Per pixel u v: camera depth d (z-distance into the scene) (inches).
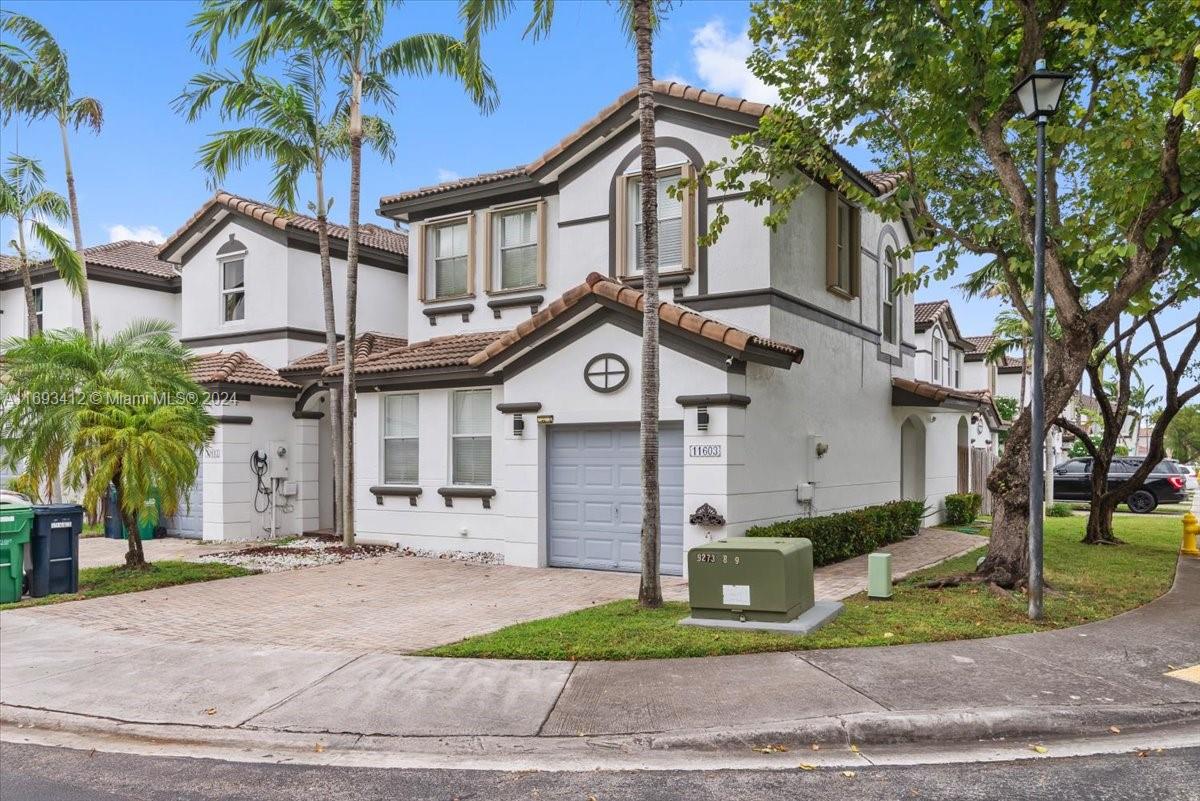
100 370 493.4
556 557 517.0
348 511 596.1
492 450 571.8
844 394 613.3
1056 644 304.8
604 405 490.0
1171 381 613.0
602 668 282.8
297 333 713.6
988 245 434.3
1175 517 916.6
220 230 753.0
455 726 236.4
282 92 613.6
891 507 624.1
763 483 486.3
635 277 534.3
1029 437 407.2
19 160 754.8
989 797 189.6
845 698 245.6
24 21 693.3
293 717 246.5
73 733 246.1
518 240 620.1
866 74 414.9
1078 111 438.3
